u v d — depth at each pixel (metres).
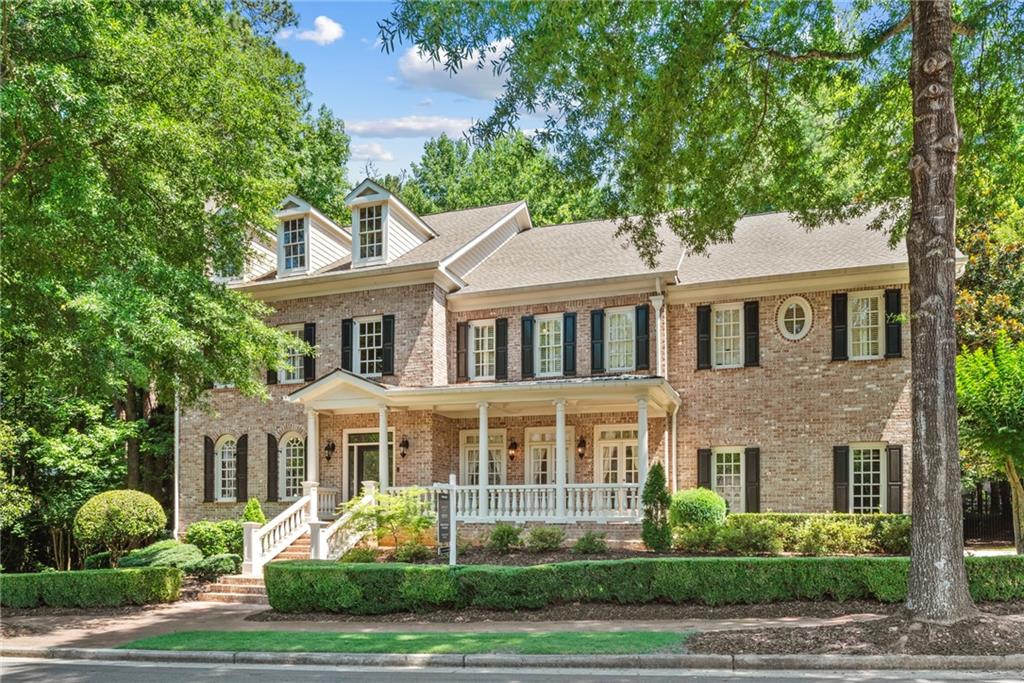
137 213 18.58
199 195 19.78
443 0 13.98
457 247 28.83
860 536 20.23
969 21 16.44
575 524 23.56
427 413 26.98
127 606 20.31
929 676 10.62
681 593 16.17
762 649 11.80
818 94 19.86
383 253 28.30
